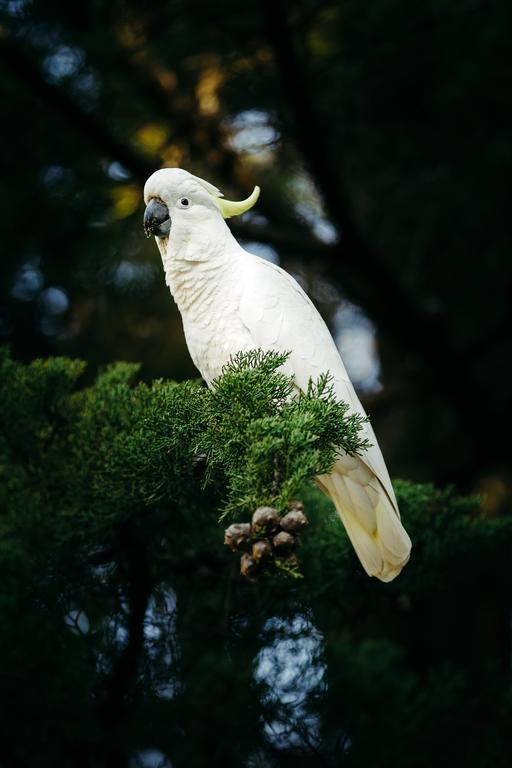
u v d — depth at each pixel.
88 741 10.38
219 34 16.48
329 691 12.11
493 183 18.25
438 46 17.22
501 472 19.56
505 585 17.36
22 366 10.59
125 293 17.48
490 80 17.27
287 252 17.59
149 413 8.12
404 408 20.97
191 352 9.58
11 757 10.44
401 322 18.23
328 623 11.79
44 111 16.92
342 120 18.20
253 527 6.39
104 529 10.04
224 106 17.33
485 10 16.80
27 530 10.07
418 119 18.42
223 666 11.65
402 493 10.85
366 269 17.56
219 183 17.61
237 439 7.09
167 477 8.30
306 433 6.84
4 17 16.30
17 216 17.08
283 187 18.80
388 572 8.98
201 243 9.23
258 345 9.10
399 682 12.78
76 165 17.19
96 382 11.26
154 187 9.33
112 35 16.25
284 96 15.50
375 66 17.53
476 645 17.84
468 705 11.96
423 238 19.02
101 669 10.51
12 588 10.09
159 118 17.52
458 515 10.96
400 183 18.69
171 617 10.91
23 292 17.81
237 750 11.41
